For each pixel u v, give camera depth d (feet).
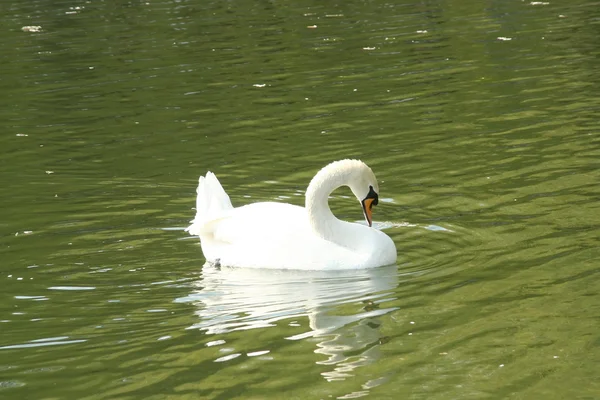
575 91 63.62
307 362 29.35
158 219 44.91
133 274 38.37
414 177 49.14
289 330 32.04
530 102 61.82
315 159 53.36
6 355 30.94
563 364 28.35
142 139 59.00
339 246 39.32
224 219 40.88
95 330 32.71
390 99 65.10
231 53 81.51
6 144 59.00
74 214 45.85
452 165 50.47
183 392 27.63
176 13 100.83
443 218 43.24
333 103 65.00
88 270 38.75
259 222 40.50
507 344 29.96
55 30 94.02
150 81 73.51
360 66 74.95
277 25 92.68
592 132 54.13
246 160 53.83
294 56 79.46
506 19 89.97
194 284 37.29
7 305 35.24
